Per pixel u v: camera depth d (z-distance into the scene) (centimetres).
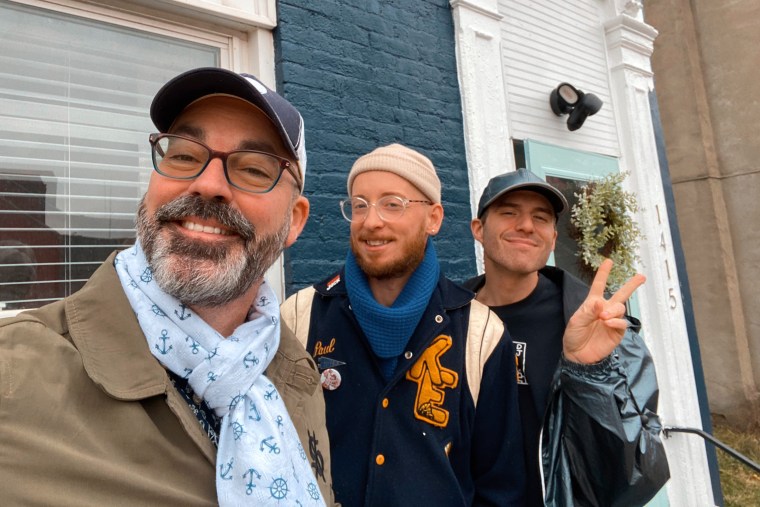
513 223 150
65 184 155
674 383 329
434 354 121
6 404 58
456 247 241
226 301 81
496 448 122
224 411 77
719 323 520
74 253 154
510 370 124
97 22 163
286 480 75
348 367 123
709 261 527
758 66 507
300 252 189
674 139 555
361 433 117
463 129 254
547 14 316
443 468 110
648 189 349
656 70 570
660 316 335
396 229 124
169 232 78
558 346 142
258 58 190
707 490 333
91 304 72
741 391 504
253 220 82
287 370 97
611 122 349
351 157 208
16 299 144
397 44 231
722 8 530
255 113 83
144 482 62
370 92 218
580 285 151
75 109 158
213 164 79
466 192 249
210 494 69
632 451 111
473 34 258
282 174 86
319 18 204
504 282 154
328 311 134
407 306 120
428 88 241
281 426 82
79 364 66
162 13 174
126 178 166
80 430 61
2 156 145
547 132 303
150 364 71
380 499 109
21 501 54
